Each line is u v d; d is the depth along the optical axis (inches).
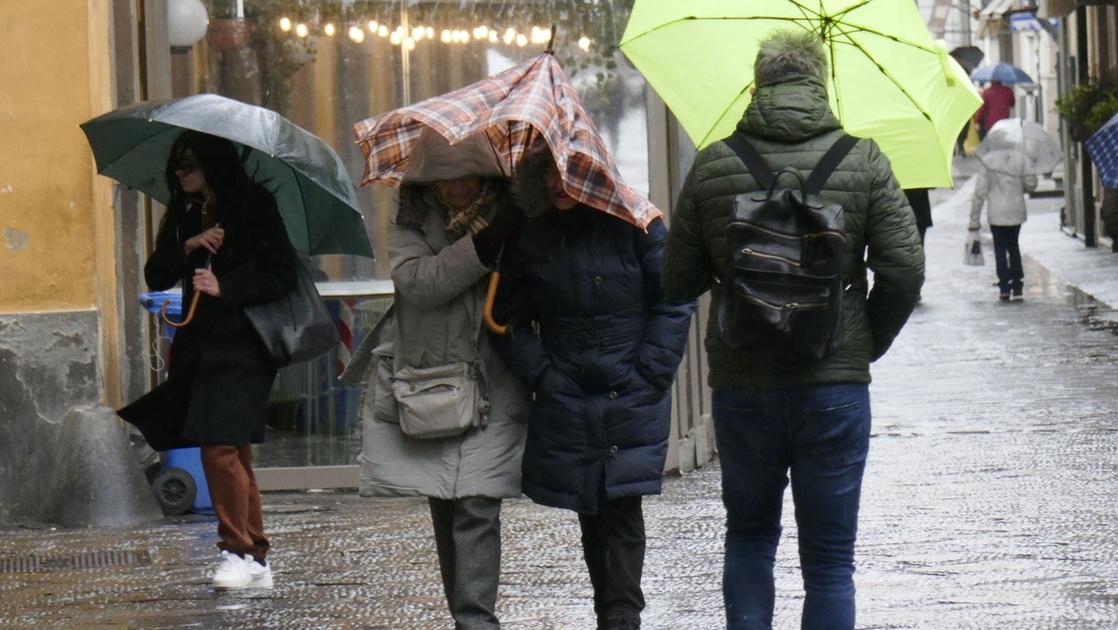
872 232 683.4
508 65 1385.3
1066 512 1127.0
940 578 946.1
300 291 968.3
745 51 823.1
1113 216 1908.2
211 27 1370.6
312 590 965.2
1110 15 3440.0
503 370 781.9
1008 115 5767.7
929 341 2206.0
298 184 990.4
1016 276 2679.6
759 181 677.9
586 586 956.0
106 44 1311.5
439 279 756.6
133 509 1226.0
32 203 1254.3
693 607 898.1
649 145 1346.0
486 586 765.3
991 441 1444.4
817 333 662.5
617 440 765.3
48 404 1247.5
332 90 1385.3
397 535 1139.3
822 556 700.0
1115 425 1502.2
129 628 876.0
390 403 783.1
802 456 693.9
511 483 772.0
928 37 784.9
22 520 1236.5
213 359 954.7
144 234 1369.3
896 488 1240.2
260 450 1369.3
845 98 804.6
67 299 1255.5
